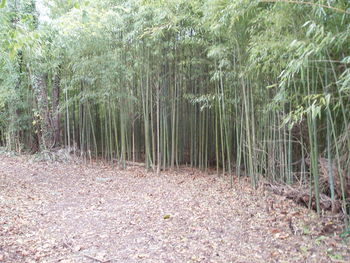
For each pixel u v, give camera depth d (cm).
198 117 842
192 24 604
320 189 427
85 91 834
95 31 696
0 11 342
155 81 775
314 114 251
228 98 661
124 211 432
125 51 779
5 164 837
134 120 880
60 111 934
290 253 287
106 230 355
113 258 280
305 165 488
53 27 626
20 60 771
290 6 297
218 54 540
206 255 286
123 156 827
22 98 1004
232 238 328
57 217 398
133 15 690
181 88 802
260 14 356
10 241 303
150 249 301
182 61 697
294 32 321
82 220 390
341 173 349
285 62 346
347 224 342
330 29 276
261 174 588
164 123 791
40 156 910
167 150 813
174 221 387
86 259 277
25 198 481
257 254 286
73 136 1027
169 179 684
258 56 409
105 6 694
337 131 376
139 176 720
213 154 873
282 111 470
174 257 282
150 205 464
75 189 572
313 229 346
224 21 401
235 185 608
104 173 755
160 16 569
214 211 428
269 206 446
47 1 782
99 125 1072
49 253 286
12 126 1014
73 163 887
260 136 587
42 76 928
